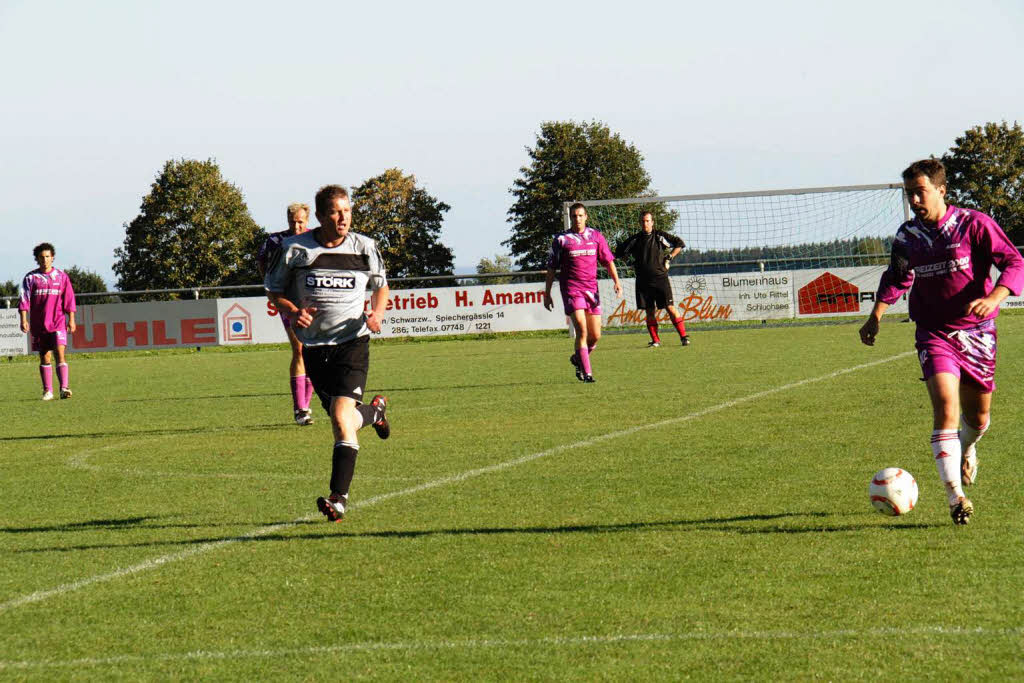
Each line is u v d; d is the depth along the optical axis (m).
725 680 9.40
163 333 70.44
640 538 14.48
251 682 9.75
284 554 14.36
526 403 31.23
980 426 15.91
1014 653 9.73
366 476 20.19
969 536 13.88
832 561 12.95
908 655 9.79
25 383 48.88
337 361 17.30
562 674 9.66
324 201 17.25
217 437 26.69
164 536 15.70
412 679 9.67
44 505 18.53
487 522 15.82
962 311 14.98
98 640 11.04
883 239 67.69
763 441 22.34
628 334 67.75
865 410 26.28
